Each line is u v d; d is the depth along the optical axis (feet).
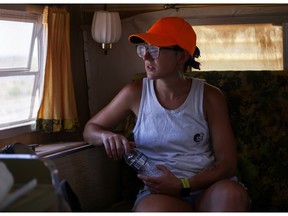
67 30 8.57
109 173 7.65
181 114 6.63
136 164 6.77
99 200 7.44
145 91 6.88
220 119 6.70
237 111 7.59
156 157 6.77
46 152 6.81
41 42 8.48
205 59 9.23
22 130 8.18
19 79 8.27
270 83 7.57
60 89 8.50
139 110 6.85
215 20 9.05
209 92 6.77
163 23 6.64
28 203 4.49
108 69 9.91
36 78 8.61
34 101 8.69
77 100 9.62
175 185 6.12
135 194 7.77
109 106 7.32
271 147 7.42
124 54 9.77
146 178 6.18
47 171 4.78
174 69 6.54
